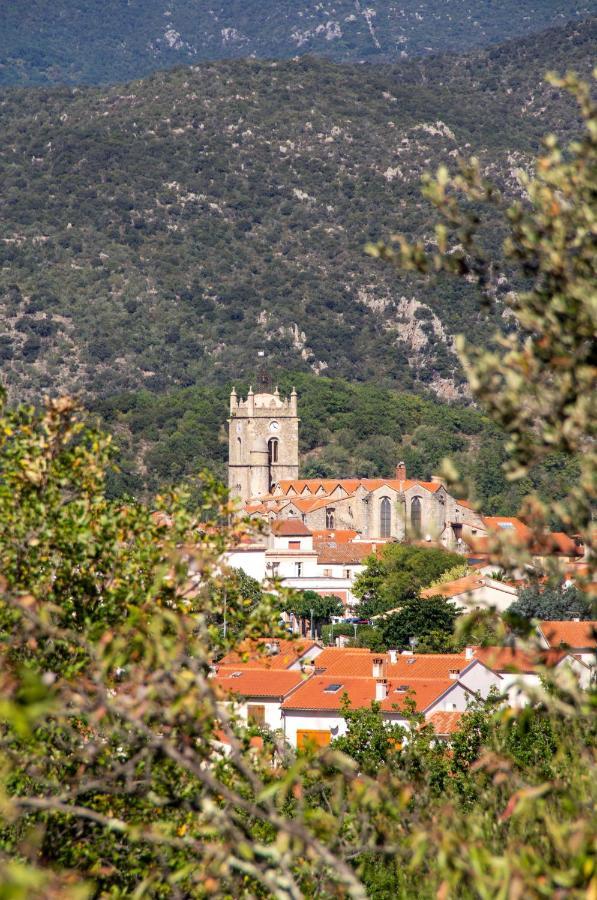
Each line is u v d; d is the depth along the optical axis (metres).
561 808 57.88
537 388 43.91
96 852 66.00
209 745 56.56
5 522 72.19
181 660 49.97
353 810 58.28
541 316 44.44
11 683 40.62
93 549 72.69
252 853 49.09
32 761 61.59
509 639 50.53
